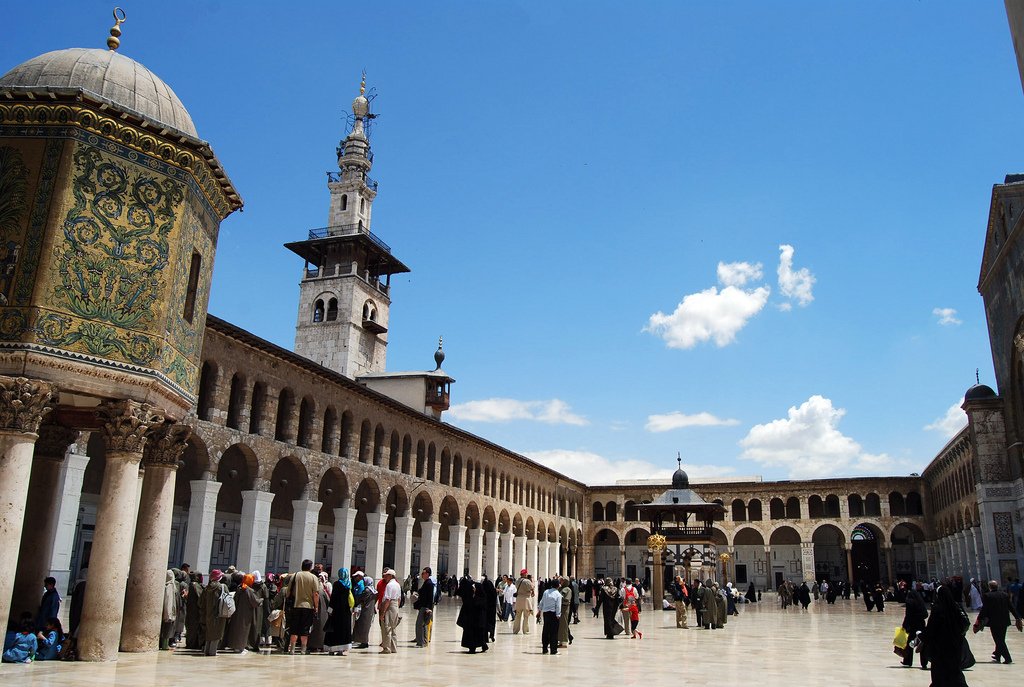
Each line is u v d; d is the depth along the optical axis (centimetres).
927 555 7375
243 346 3597
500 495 6588
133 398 1452
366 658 1775
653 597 4822
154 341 1484
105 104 1427
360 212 7194
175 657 1608
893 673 1664
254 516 3562
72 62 1532
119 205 1462
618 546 8675
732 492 8219
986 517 4644
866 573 8150
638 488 8625
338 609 1864
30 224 1375
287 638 1881
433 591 2180
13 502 1285
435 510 5353
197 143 1562
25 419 1320
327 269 6962
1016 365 4366
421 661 1747
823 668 1753
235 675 1389
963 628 1224
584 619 3850
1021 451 4409
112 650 1440
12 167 1399
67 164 1402
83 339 1388
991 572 4559
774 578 8169
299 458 3928
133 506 1475
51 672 1298
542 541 7519
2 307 1341
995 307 4634
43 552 1688
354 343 6706
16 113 1412
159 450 1636
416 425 5231
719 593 3284
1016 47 672
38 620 1558
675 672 1644
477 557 6022
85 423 1722
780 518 8188
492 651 2031
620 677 1544
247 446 3562
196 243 1650
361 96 7612
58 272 1372
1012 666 1819
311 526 3972
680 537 5012
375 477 4622
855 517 7712
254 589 1873
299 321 6850
